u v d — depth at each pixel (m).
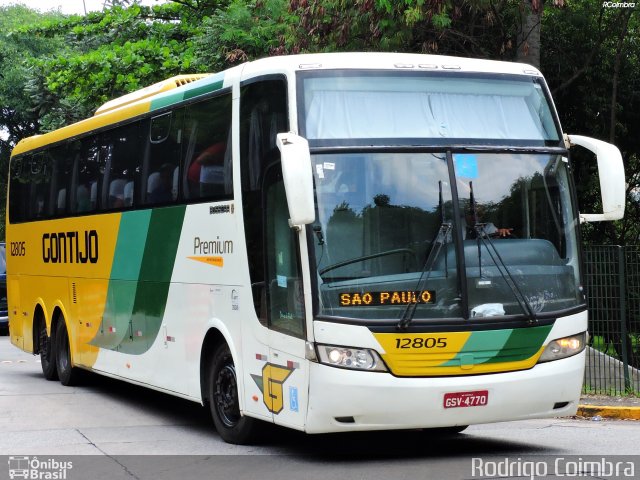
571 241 9.02
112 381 15.85
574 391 8.83
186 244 10.81
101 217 13.41
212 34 22.30
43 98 38.28
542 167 9.03
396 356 8.20
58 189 15.30
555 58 19.19
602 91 19.52
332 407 8.19
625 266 13.50
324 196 8.41
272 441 10.10
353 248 8.36
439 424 8.33
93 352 13.88
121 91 25.97
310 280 8.25
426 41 16.66
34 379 16.47
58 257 15.23
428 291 8.36
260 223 9.16
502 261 8.60
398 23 15.63
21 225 17.16
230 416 10.02
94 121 13.96
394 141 8.66
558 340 8.73
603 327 13.42
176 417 12.12
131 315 12.41
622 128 19.77
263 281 9.09
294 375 8.53
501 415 8.51
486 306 8.47
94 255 13.70
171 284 11.20
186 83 12.20
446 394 8.26
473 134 8.90
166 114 11.55
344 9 16.17
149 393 14.56
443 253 8.47
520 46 16.12
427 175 8.62
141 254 12.08
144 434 10.76
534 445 9.82
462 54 17.52
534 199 8.91
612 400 12.75
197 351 10.53
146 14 28.72
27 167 16.95
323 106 8.68
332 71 8.80
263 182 9.05
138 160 12.29
